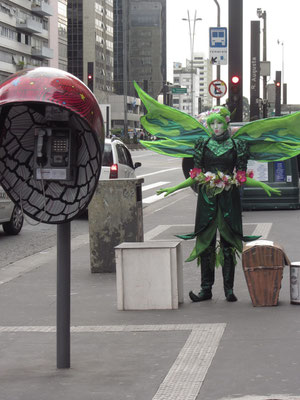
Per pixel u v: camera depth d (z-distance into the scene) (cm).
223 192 769
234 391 485
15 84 510
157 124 809
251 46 3534
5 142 599
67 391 501
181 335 646
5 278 1002
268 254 746
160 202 2194
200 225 780
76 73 14688
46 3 10144
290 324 666
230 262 783
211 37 2531
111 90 15988
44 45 10588
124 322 710
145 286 761
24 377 538
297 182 1775
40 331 688
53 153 552
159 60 16250
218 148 765
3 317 754
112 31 16000
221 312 732
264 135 776
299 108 7650
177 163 4788
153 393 489
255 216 1650
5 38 9119
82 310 773
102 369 552
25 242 1419
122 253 764
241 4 2050
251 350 584
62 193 598
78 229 1614
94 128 523
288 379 505
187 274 966
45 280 970
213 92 2534
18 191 604
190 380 512
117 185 990
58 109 552
